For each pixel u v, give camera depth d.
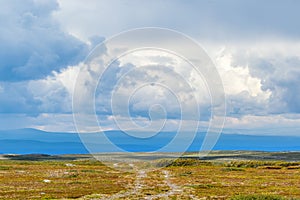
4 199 50.53
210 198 53.28
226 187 68.31
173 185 69.62
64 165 121.31
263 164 131.25
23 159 179.88
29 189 62.00
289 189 66.06
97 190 61.06
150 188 64.06
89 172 96.31
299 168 121.12
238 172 105.62
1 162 133.50
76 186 66.69
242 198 49.38
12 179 77.88
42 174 89.69
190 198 53.16
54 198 51.94
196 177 88.06
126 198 52.62
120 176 86.44
